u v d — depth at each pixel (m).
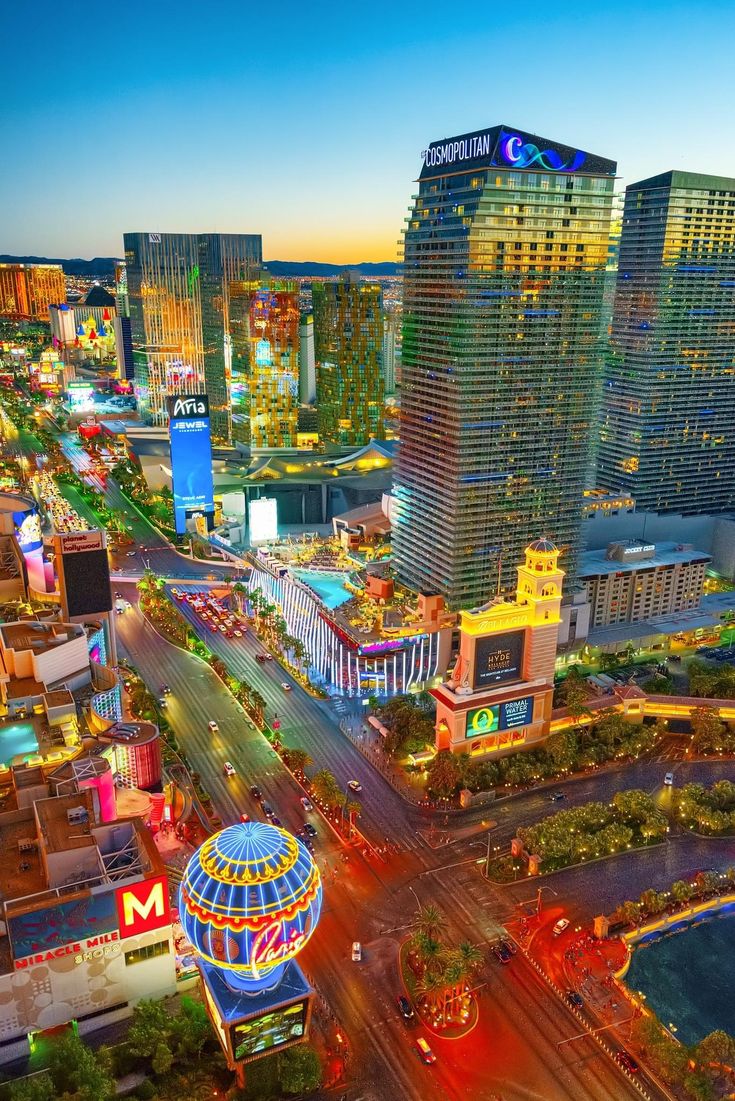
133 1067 143.25
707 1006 163.00
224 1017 137.38
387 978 164.00
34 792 175.38
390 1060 147.75
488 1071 146.00
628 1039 152.50
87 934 145.50
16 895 148.38
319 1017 155.38
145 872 151.25
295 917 137.75
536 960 168.75
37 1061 143.88
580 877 192.62
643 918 179.50
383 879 190.00
